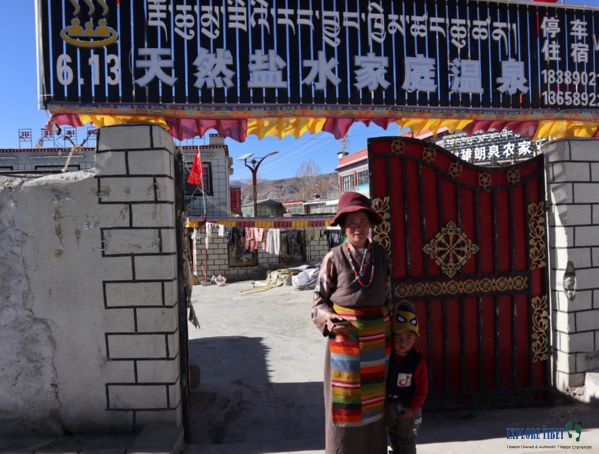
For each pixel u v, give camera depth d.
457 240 4.73
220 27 4.25
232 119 4.34
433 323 4.73
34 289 3.85
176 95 4.18
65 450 3.49
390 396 3.08
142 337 3.85
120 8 4.10
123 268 3.85
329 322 2.88
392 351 3.08
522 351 4.92
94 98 4.07
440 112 4.65
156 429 3.72
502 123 5.14
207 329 9.60
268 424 4.75
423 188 4.67
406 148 4.64
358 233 2.96
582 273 4.83
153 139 3.82
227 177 21.75
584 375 4.86
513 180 4.84
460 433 4.20
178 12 4.18
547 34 4.95
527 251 4.89
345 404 2.90
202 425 4.73
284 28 4.35
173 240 3.96
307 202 34.22
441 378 4.75
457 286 4.75
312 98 4.39
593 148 4.85
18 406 3.86
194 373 5.77
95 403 3.88
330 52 4.43
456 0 4.71
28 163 18.59
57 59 4.03
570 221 4.79
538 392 4.92
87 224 3.84
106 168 3.83
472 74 4.73
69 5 4.04
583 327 4.85
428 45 4.63
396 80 4.56
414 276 4.67
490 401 4.82
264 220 17.61
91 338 3.86
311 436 4.48
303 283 15.10
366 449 2.94
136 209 3.83
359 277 2.93
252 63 4.29
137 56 4.12
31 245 3.84
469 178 4.76
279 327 9.68
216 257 19.80
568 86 5.00
